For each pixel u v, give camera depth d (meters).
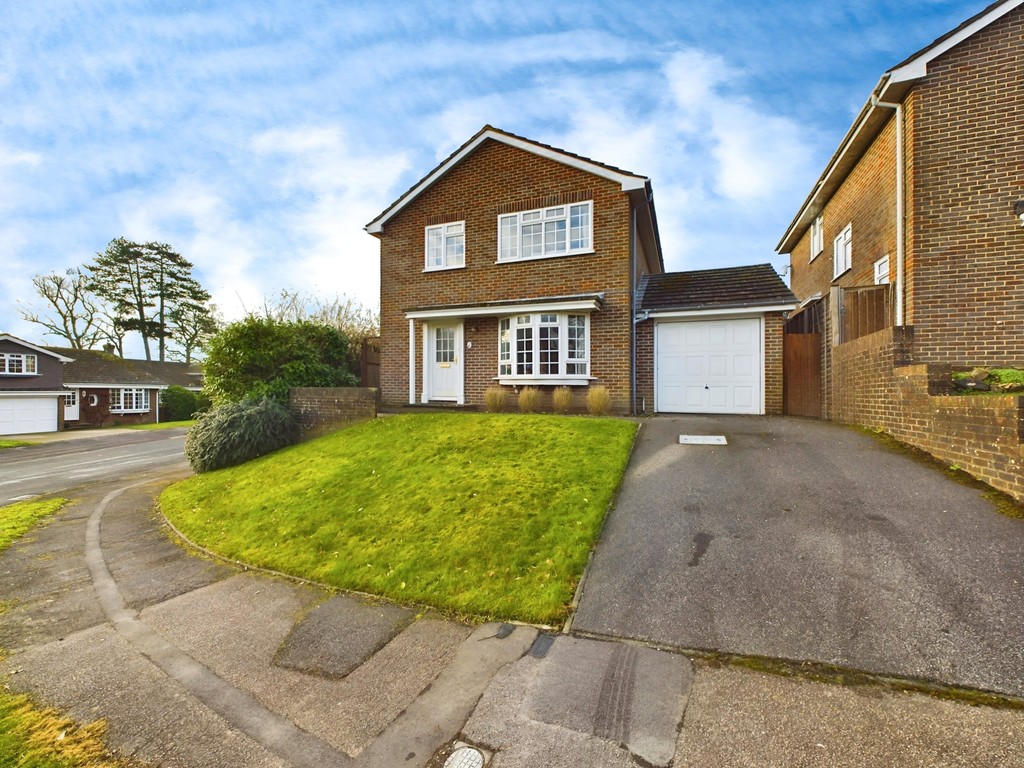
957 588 3.48
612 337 11.85
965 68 8.12
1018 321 7.81
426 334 13.68
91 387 34.56
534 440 7.84
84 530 7.39
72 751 2.63
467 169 13.52
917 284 8.33
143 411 37.91
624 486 5.98
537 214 12.70
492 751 2.48
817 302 11.01
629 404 11.64
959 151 8.14
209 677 3.31
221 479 9.41
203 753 2.60
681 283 13.27
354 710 2.89
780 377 11.12
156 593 4.82
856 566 3.87
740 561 4.12
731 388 11.52
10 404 28.44
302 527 6.06
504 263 12.93
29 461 17.42
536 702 2.81
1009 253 7.87
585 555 4.49
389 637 3.68
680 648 3.22
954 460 5.62
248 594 4.65
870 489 5.24
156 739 2.72
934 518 4.48
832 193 13.42
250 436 10.73
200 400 41.69
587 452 7.11
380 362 14.47
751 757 2.33
